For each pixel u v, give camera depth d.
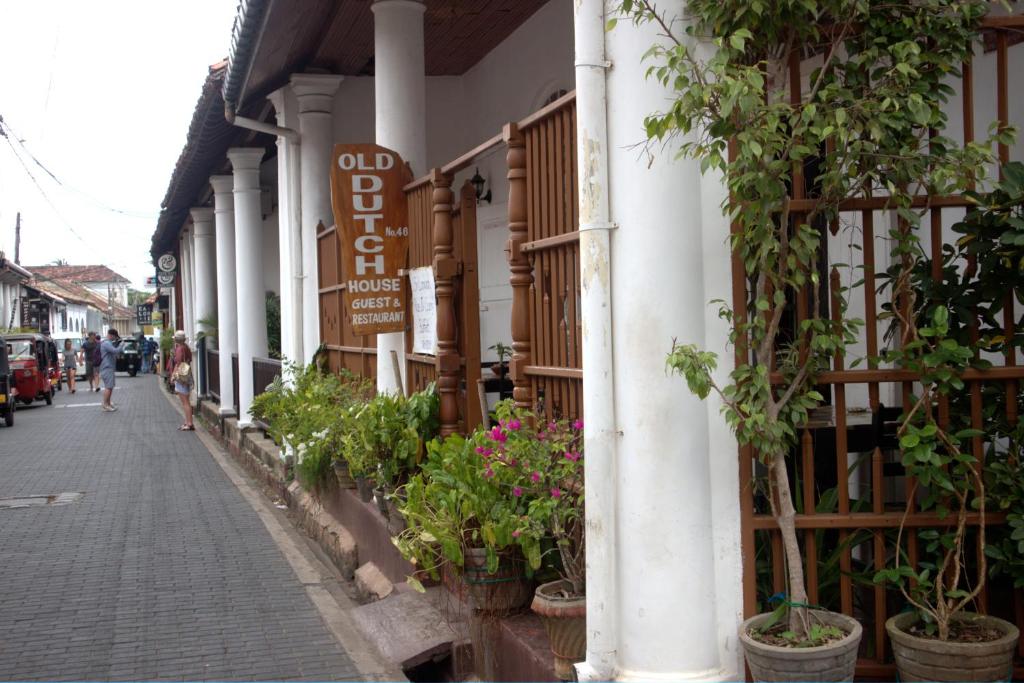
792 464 4.66
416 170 8.27
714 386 3.64
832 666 3.48
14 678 5.67
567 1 9.18
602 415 4.04
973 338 3.95
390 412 7.03
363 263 7.77
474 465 5.18
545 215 5.09
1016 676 3.87
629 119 3.96
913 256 4.23
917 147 3.77
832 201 3.72
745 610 3.95
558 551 4.93
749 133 3.43
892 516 3.94
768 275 3.68
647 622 3.94
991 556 3.84
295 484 10.88
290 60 10.44
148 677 5.68
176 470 14.35
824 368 3.87
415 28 8.33
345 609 7.02
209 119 12.46
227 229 17.69
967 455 3.76
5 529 10.06
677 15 3.90
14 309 46.16
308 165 11.09
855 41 3.86
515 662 4.72
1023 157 5.07
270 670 5.77
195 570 8.28
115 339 26.78
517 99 10.45
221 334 18.05
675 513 3.91
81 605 7.20
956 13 3.78
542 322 5.18
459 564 4.91
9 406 21.97
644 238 3.93
